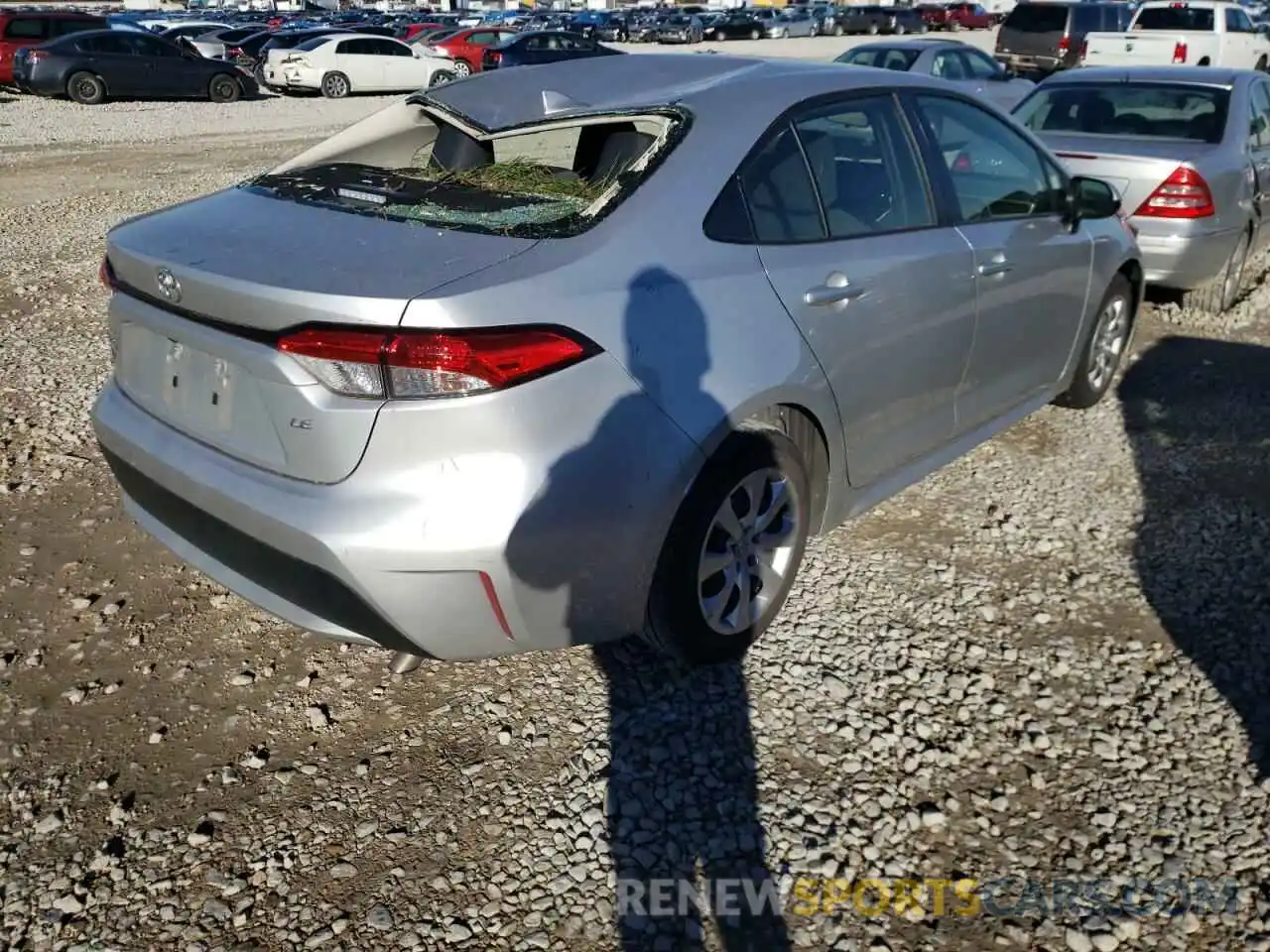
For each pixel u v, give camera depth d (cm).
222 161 1321
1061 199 438
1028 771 280
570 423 250
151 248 284
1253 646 333
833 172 333
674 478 269
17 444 466
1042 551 388
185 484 274
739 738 289
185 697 305
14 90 2341
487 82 380
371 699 305
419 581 244
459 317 237
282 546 253
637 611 279
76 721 294
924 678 316
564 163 377
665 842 255
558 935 231
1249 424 504
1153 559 384
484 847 254
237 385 264
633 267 270
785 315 299
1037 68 2128
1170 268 625
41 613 343
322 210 296
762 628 322
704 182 294
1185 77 705
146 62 2178
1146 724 299
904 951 229
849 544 391
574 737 290
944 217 370
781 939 231
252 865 248
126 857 250
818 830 260
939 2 5922
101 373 558
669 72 357
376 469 242
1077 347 473
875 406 342
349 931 231
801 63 369
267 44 2636
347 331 238
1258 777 279
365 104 2270
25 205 1010
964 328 375
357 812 264
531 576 251
